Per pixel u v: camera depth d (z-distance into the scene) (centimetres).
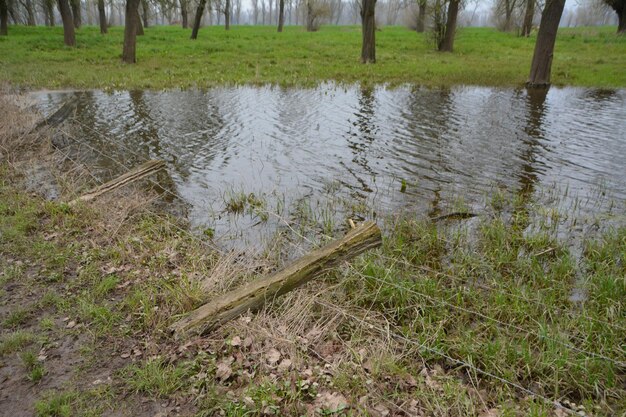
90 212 742
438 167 1059
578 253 683
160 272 598
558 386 429
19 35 3669
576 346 479
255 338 457
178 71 2431
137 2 2616
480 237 732
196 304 509
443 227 769
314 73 2439
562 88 2053
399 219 788
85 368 433
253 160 1114
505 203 866
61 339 470
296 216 819
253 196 890
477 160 1103
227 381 419
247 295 482
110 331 481
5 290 548
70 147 1171
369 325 495
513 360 450
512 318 519
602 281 568
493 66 2623
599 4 4000
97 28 4509
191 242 696
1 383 416
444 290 571
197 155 1149
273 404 389
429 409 387
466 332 486
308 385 411
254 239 736
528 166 1062
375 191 928
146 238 691
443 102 1767
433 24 3406
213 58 2905
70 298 534
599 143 1230
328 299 531
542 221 776
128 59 2666
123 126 1407
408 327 502
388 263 635
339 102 1775
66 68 2431
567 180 977
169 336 475
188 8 4625
